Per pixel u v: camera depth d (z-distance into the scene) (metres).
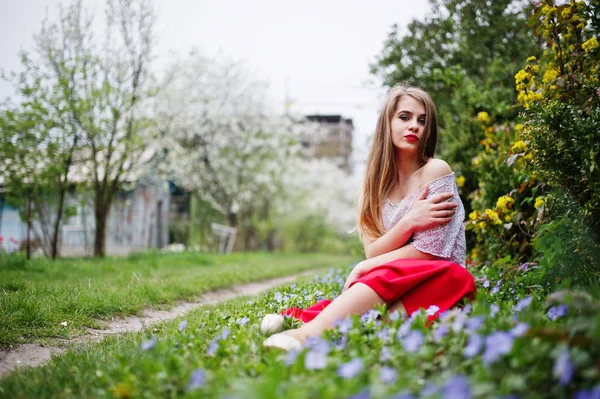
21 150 9.88
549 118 3.15
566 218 3.10
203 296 6.42
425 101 2.96
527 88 3.71
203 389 1.62
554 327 1.88
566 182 3.16
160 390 1.71
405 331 1.96
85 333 3.77
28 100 9.87
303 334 2.29
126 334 3.45
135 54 11.25
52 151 10.15
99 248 11.37
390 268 2.46
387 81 8.32
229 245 18.39
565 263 3.00
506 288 3.18
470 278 2.47
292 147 19.97
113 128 11.00
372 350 1.92
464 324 1.93
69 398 1.89
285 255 19.09
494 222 3.98
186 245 19.58
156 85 12.92
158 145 14.89
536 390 1.50
